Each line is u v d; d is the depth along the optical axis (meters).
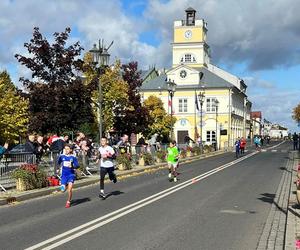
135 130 43.44
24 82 25.45
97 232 9.88
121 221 11.24
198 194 16.73
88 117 25.80
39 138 19.81
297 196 13.05
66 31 25.47
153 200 15.16
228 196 16.14
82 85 25.06
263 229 10.34
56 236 9.45
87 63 33.22
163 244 8.78
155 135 61.97
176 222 11.14
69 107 25.09
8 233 9.80
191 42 89.94
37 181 17.95
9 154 17.77
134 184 20.89
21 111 39.12
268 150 62.34
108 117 41.53
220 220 11.45
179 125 82.88
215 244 8.82
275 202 14.62
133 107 43.06
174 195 16.48
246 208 13.41
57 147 20.64
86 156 24.08
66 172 14.20
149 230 10.13
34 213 12.66
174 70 83.94
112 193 17.41
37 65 25.25
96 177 23.02
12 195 15.74
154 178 24.03
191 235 9.63
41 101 25.00
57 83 25.22
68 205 13.89
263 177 23.64
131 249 8.34
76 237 9.37
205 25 92.44
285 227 10.44
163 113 61.94
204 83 83.12
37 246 8.55
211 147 59.25
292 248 8.14
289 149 65.25
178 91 83.00
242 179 22.58
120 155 28.41
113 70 42.25
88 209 13.30
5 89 47.06
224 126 81.81
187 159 41.12
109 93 41.06
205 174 25.89
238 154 47.91
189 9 90.94
